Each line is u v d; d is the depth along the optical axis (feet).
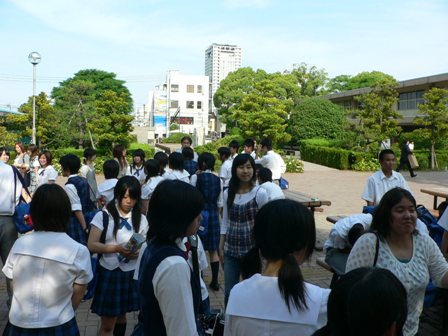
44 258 8.11
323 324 5.75
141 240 10.82
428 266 8.93
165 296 6.30
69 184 17.06
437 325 15.02
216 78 528.22
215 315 8.49
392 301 4.28
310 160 96.27
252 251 6.85
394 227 8.64
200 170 19.60
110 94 79.92
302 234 6.05
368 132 80.94
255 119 91.76
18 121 77.36
